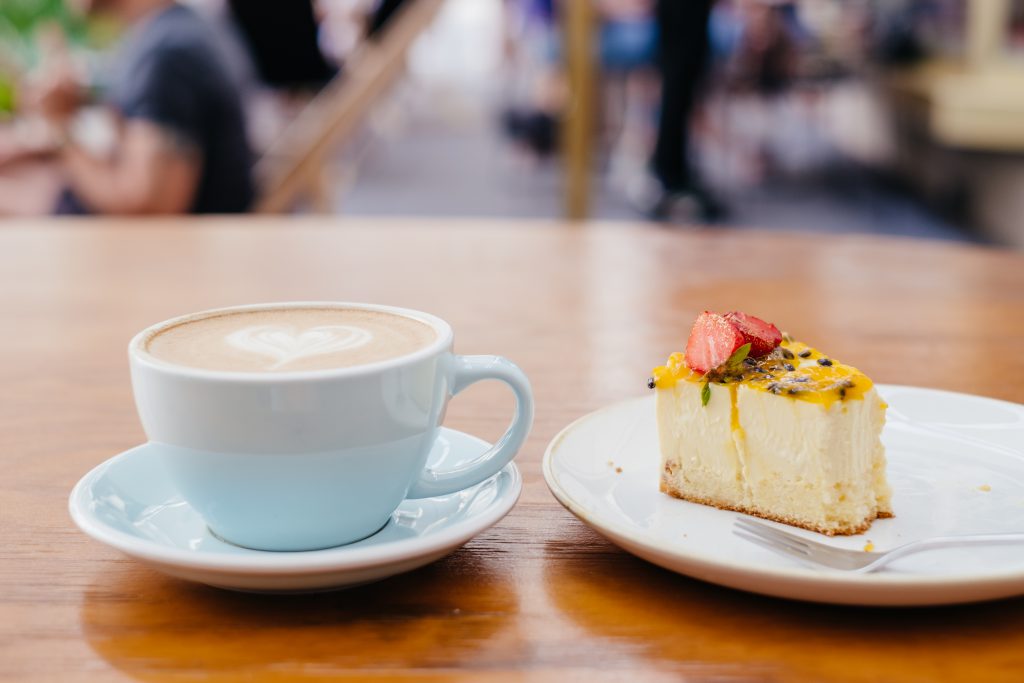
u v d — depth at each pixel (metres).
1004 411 0.61
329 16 3.10
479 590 0.46
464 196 3.80
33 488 0.55
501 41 4.49
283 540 0.47
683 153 3.27
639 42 3.74
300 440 0.45
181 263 1.04
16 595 0.45
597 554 0.48
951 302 0.87
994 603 0.45
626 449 0.58
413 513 0.51
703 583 0.46
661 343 0.78
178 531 0.49
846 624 0.43
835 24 4.18
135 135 1.86
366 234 1.20
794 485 0.54
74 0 2.08
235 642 0.43
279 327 0.51
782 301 0.88
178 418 0.46
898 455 0.58
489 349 0.76
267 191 1.96
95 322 0.84
